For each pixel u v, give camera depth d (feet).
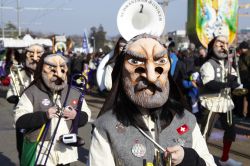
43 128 11.01
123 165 6.53
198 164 6.50
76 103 11.78
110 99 6.91
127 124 6.66
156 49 6.64
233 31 34.14
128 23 9.95
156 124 6.81
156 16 9.87
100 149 6.62
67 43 55.26
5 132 26.40
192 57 30.17
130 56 6.71
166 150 6.42
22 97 11.53
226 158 17.13
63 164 11.21
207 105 16.08
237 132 24.41
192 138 6.90
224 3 34.01
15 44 58.39
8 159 20.13
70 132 11.28
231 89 16.93
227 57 16.02
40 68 11.62
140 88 6.62
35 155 11.07
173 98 7.22
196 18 33.99
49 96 11.55
